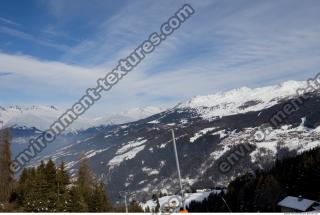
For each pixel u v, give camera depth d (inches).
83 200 2655.0
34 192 2438.5
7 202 2534.5
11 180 2662.4
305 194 3693.4
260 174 4124.0
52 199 2477.9
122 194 3336.6
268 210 3412.9
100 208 2701.8
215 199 4148.6
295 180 3863.2
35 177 2573.8
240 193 3708.2
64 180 2672.2
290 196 3393.2
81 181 3061.0
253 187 3661.4
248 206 3577.8
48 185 2529.5
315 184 3690.9
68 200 2534.5
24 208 2394.2
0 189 2566.4
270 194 3513.8
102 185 3093.0
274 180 3619.6
